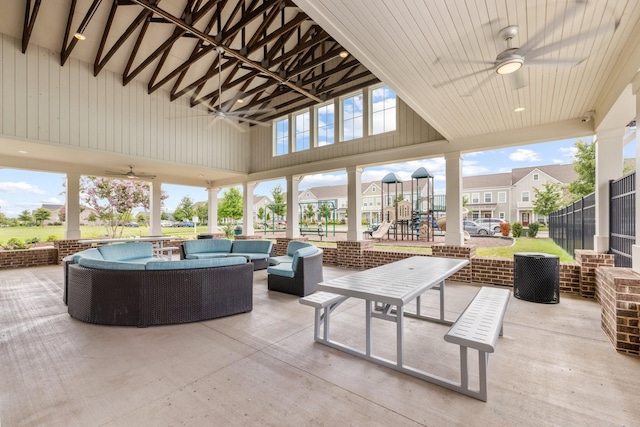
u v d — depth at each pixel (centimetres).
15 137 557
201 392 205
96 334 306
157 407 188
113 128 695
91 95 661
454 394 202
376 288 250
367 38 257
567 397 197
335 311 385
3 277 607
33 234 1095
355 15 229
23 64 569
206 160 888
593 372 228
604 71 304
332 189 2886
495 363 243
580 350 265
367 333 252
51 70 604
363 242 704
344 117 775
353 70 745
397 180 1211
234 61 651
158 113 781
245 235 1005
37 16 559
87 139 653
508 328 317
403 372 230
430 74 317
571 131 456
